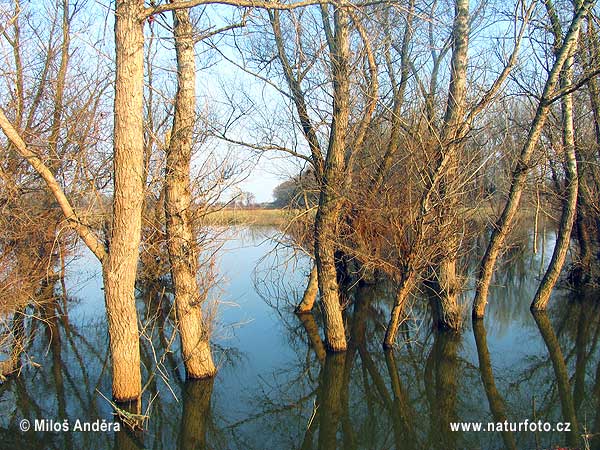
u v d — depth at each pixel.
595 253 14.47
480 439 6.56
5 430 7.00
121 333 6.84
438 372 9.24
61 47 10.48
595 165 13.47
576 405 7.61
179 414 7.58
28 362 9.04
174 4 6.20
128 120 6.24
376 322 12.67
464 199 9.85
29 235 9.01
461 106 8.98
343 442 6.82
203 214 8.34
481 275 11.48
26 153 6.33
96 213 7.66
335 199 9.33
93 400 7.88
